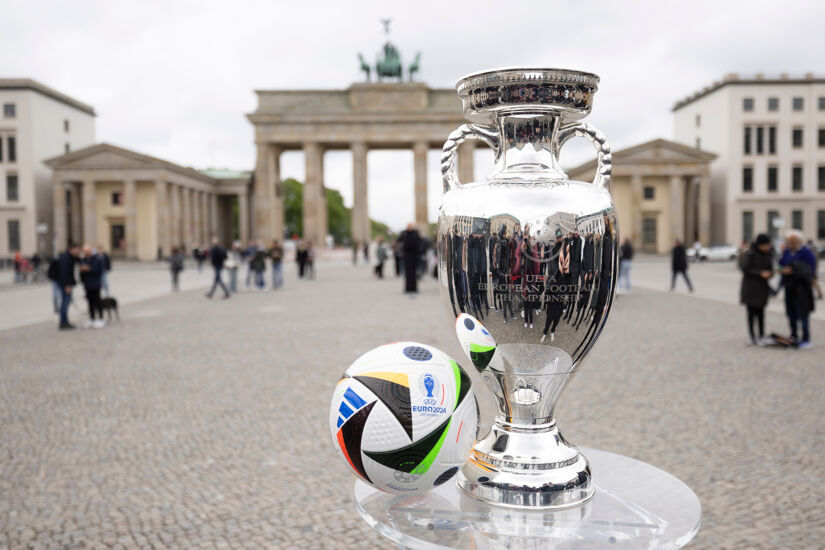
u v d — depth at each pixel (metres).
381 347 1.96
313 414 6.67
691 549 3.72
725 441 5.58
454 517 1.72
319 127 65.81
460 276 1.83
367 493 1.93
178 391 7.75
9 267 57.03
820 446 5.42
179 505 4.47
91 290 14.11
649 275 32.66
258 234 66.25
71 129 68.56
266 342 11.41
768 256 10.45
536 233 1.71
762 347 10.42
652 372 8.45
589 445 5.48
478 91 1.86
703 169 61.16
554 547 1.55
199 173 70.12
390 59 69.25
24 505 4.49
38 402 7.32
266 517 4.27
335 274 36.00
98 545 3.90
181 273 41.06
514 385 1.92
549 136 1.91
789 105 62.44
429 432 1.78
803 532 3.91
